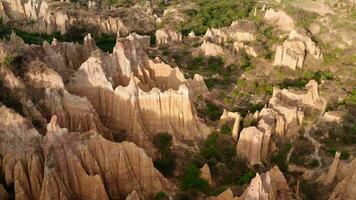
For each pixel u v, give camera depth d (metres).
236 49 102.94
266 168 65.50
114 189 54.38
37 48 72.06
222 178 61.88
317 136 74.06
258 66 97.88
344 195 57.12
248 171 63.88
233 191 56.81
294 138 73.56
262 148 67.06
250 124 70.75
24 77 65.31
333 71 96.94
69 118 61.31
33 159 51.16
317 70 97.06
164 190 56.62
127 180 54.91
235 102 82.94
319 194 60.81
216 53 100.44
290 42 101.12
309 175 66.12
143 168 55.50
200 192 58.25
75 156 51.66
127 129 65.12
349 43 108.56
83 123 60.91
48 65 68.25
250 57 101.56
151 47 109.81
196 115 68.12
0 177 53.44
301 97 80.94
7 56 67.38
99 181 51.22
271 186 51.69
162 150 63.59
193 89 81.00
